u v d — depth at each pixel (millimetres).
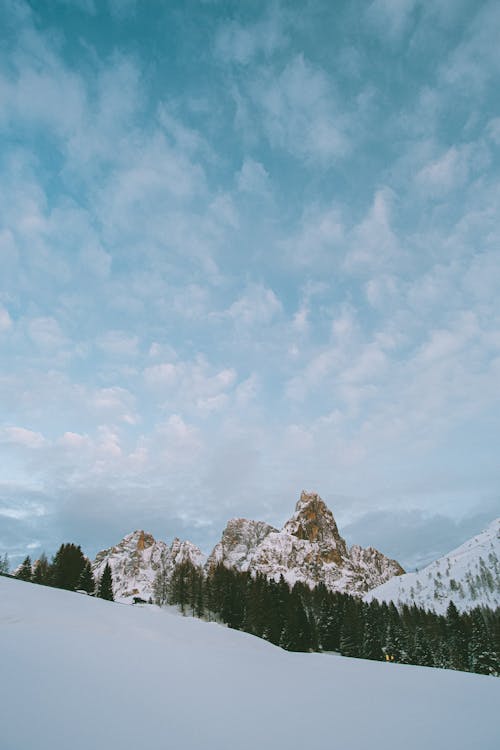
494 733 11898
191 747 9203
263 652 27109
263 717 12172
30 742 8172
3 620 18594
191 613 105625
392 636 97000
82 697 11211
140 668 15641
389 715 13539
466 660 99125
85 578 90500
